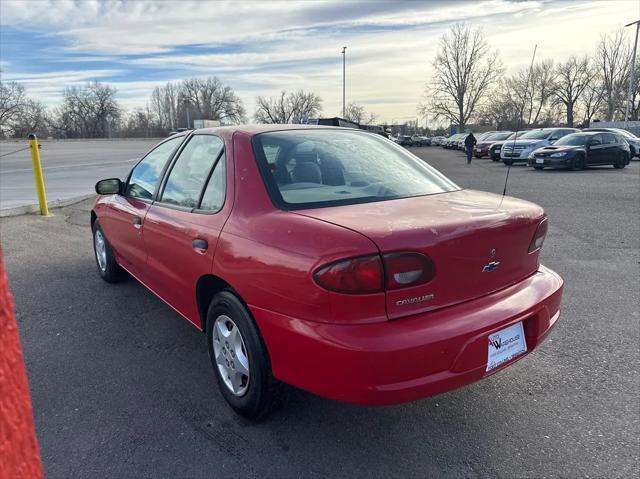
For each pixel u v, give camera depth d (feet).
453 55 258.57
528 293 8.48
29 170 62.18
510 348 8.08
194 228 9.64
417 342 6.86
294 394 9.75
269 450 8.13
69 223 26.48
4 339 2.09
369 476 7.54
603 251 20.57
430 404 9.48
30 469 2.21
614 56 212.02
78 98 296.51
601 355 11.32
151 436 8.48
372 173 9.95
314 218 7.75
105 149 134.51
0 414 2.06
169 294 11.50
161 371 10.75
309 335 7.07
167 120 345.10
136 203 12.98
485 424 8.83
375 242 6.83
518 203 9.31
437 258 7.20
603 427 8.68
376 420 8.96
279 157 9.38
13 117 250.37
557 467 7.70
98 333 12.66
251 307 8.02
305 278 7.09
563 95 225.15
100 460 7.88
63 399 9.64
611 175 54.44
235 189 9.12
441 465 7.78
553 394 9.76
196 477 7.52
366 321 6.88
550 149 62.59
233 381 8.96
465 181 49.37
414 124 398.21
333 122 66.13
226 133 10.28
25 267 18.30
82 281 16.72
